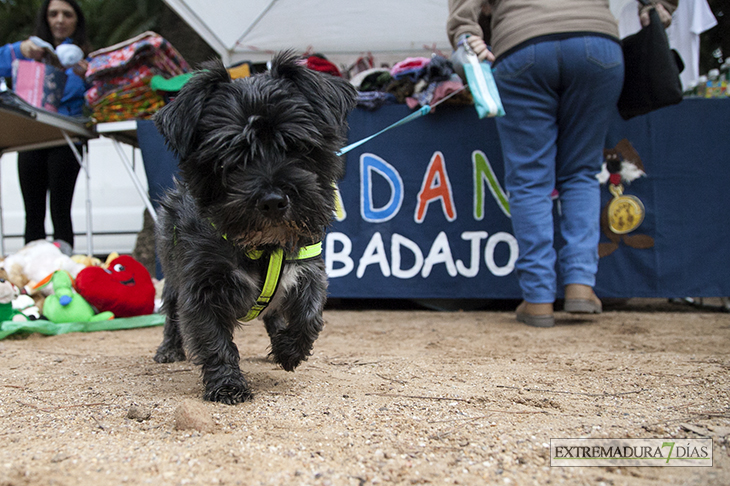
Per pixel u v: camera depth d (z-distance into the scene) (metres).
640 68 4.09
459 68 3.98
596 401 2.20
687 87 5.79
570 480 1.45
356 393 2.32
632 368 2.77
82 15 5.89
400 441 1.72
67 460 1.55
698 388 2.36
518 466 1.54
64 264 4.58
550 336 3.81
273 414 2.00
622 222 4.90
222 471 1.47
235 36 7.21
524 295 4.33
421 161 5.05
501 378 2.59
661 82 4.01
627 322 4.43
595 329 4.09
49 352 3.40
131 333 4.24
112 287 4.42
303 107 2.28
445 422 1.92
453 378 2.60
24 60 5.36
